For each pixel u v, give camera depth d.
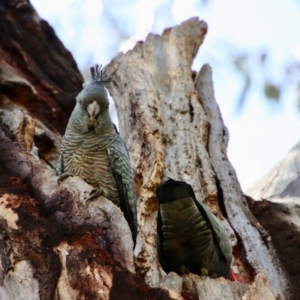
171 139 13.37
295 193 14.60
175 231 9.57
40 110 15.00
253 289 9.24
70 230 9.16
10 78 14.75
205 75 15.12
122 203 11.51
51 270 8.61
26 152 10.29
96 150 11.64
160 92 14.16
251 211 13.18
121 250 9.18
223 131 14.06
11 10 16.25
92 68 12.51
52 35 16.47
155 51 15.00
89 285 8.52
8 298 8.38
